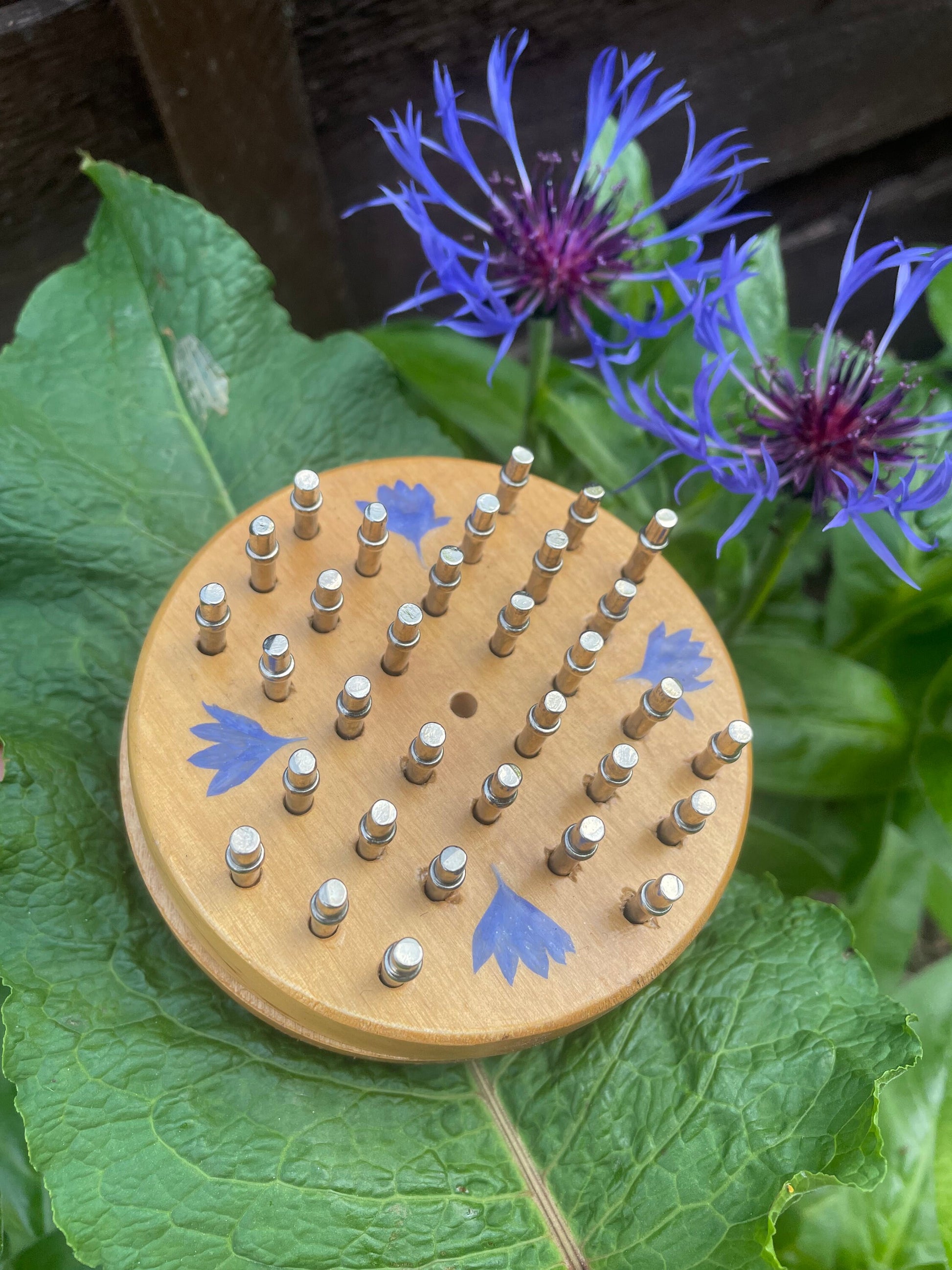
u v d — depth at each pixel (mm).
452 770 193
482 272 230
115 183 272
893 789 301
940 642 318
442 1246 200
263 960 173
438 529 217
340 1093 212
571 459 351
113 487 259
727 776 200
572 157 358
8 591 249
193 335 275
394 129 352
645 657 210
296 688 195
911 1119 286
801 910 241
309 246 355
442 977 178
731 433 283
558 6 342
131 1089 202
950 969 308
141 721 189
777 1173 200
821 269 497
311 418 278
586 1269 201
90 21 276
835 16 397
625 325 247
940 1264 266
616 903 188
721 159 240
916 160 481
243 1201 197
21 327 264
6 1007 202
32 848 216
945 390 277
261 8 284
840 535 310
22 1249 238
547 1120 216
